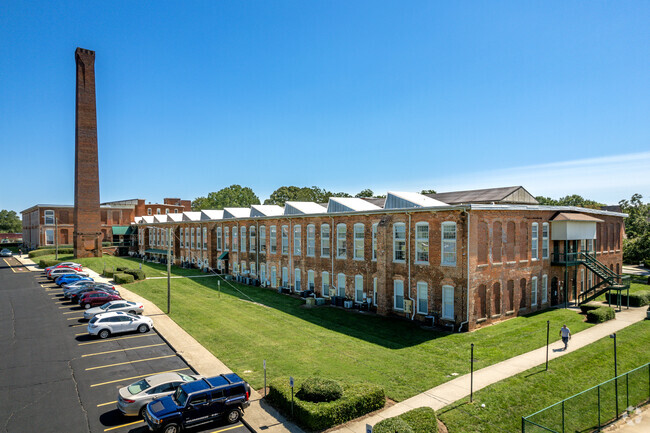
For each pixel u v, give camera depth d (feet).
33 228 298.56
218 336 84.43
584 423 52.16
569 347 75.66
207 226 192.54
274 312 106.73
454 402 54.08
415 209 93.40
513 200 137.39
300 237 132.67
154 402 48.65
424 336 83.35
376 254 106.22
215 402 49.14
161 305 113.50
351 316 101.96
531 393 57.11
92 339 82.84
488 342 78.13
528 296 104.06
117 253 281.33
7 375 64.18
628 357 72.23
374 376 62.90
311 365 67.51
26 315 102.53
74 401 55.62
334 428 48.21
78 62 218.59
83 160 221.46
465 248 85.20
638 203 377.71
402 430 41.52
